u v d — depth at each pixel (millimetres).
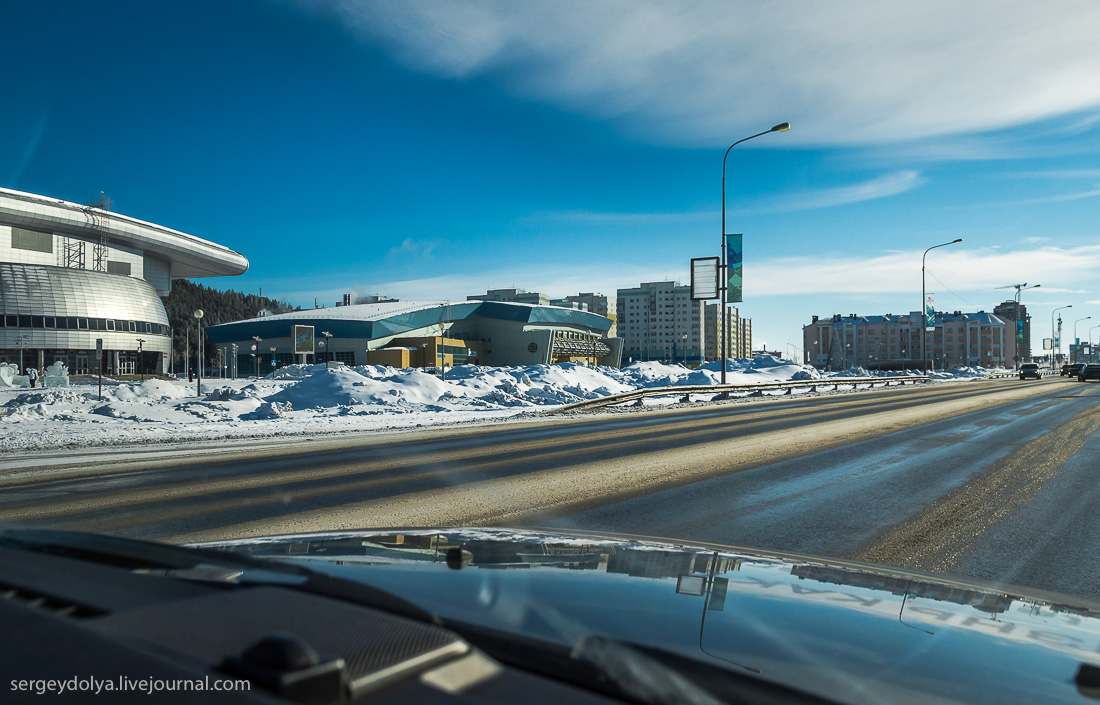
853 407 23219
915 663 1142
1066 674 1154
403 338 102312
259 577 1146
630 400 27125
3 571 1036
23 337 73562
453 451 11352
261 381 50125
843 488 7676
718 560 1994
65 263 83938
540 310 114562
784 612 1400
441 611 1227
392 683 625
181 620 756
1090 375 55719
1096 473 8758
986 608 1618
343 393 25266
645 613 1307
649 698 808
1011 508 6590
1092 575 4430
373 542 2119
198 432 14609
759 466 9398
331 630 742
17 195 78000
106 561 1264
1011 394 32531
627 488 7684
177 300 191250
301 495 7270
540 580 1552
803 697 927
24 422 17312
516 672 754
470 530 2504
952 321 169875
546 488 7684
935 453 10773
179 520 6020
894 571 2086
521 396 28703
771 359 58500
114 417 18828
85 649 575
